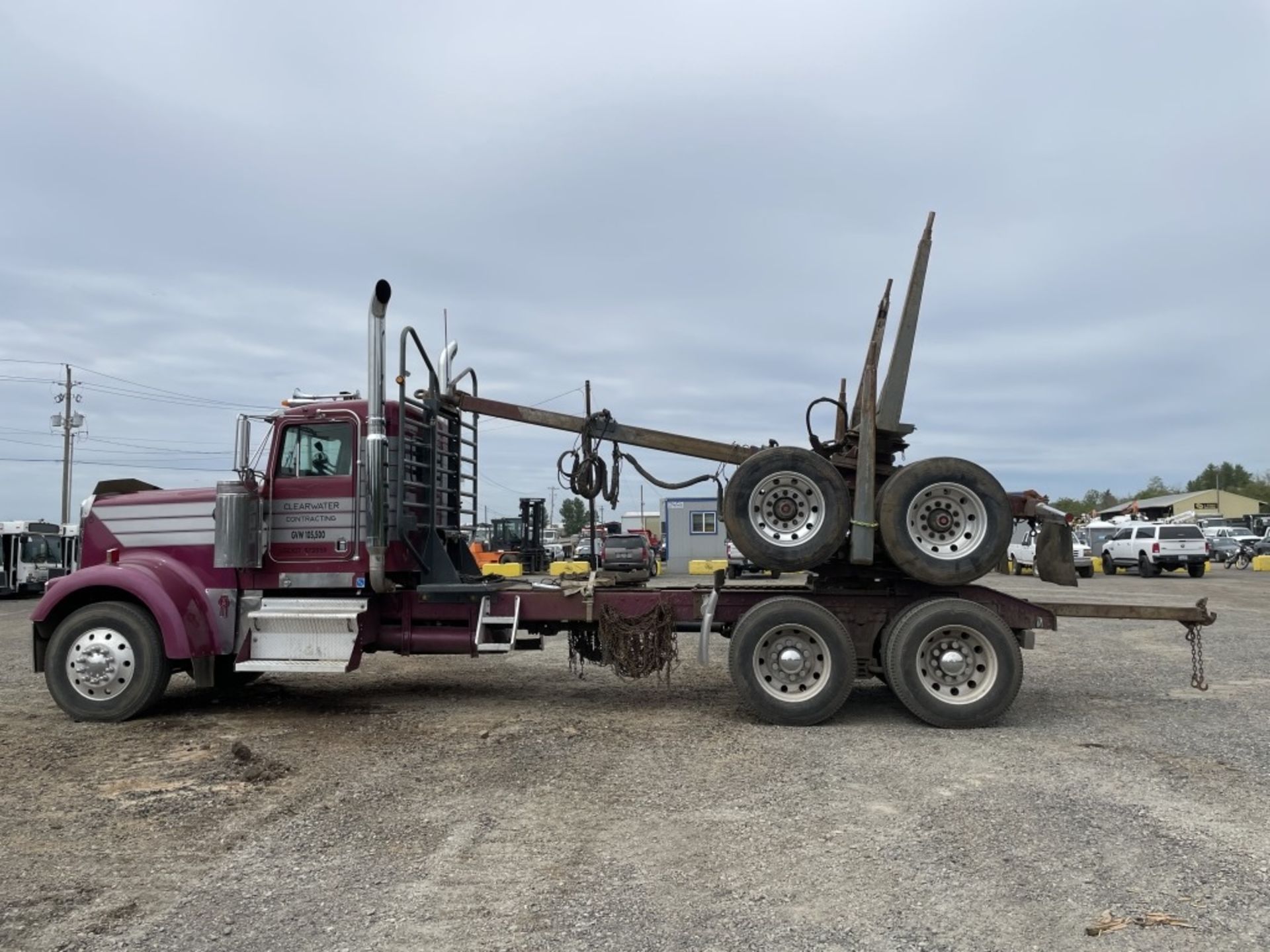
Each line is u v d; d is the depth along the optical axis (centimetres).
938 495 786
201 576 820
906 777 601
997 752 672
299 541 823
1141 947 357
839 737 725
